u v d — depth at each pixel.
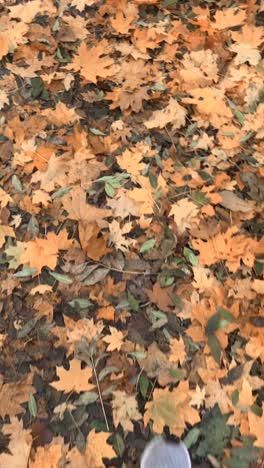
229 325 1.08
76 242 1.17
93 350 1.07
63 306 1.12
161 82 1.41
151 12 1.55
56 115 1.35
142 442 0.98
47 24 1.52
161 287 1.13
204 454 0.97
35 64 1.44
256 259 1.15
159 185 1.24
